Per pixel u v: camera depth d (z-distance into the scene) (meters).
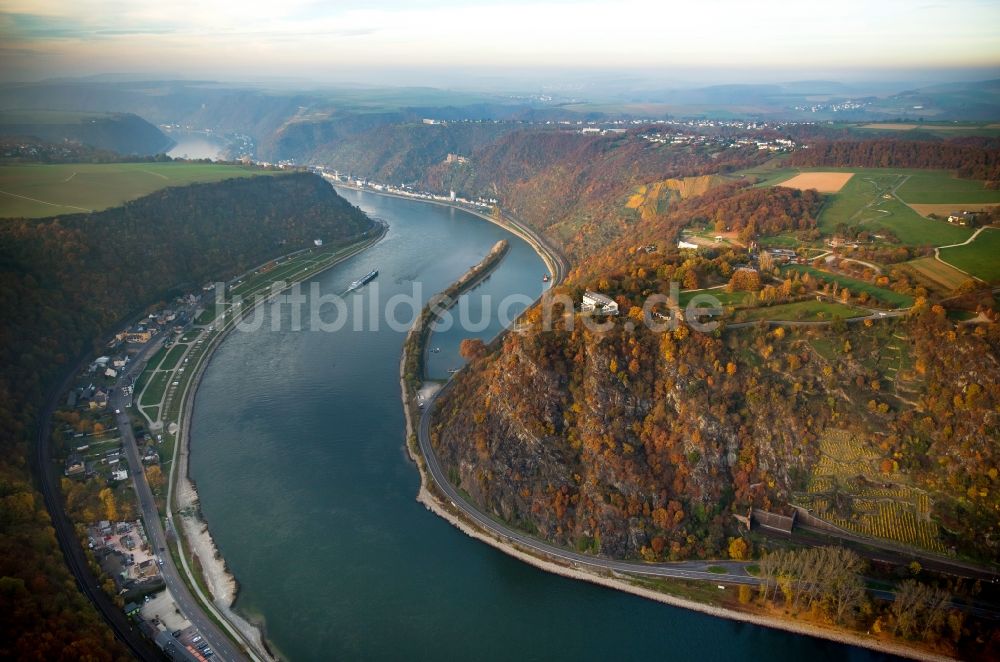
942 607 162.75
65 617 152.00
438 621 177.62
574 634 174.38
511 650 169.62
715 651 169.50
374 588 187.50
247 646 166.38
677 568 190.25
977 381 191.75
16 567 162.00
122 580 183.12
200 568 190.75
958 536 183.12
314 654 166.50
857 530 190.00
